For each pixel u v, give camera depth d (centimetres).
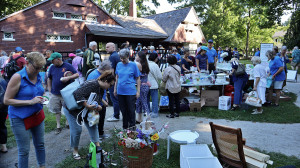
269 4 1666
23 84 248
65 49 1595
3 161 356
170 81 520
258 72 532
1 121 374
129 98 405
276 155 346
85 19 1697
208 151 304
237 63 578
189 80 629
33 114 266
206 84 607
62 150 385
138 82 418
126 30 1847
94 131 327
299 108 598
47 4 1492
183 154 296
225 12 3231
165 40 2292
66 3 1576
